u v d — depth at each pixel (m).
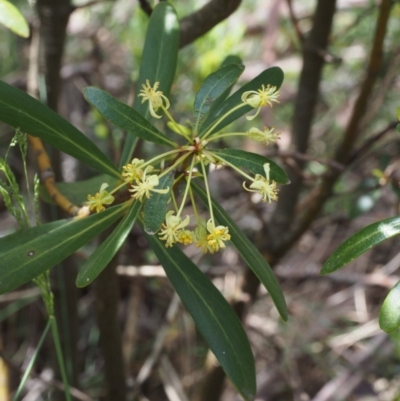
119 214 0.29
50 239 0.28
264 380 0.76
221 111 0.29
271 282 0.26
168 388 0.68
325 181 0.53
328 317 0.83
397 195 0.49
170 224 0.26
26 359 0.77
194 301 0.30
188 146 0.27
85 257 0.54
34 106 0.29
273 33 0.70
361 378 0.73
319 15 0.53
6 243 0.28
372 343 0.76
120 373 0.46
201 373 0.75
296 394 0.73
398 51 0.63
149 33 0.33
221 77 0.28
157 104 0.28
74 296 0.55
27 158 0.54
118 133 0.75
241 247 0.26
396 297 0.23
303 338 0.79
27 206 0.69
